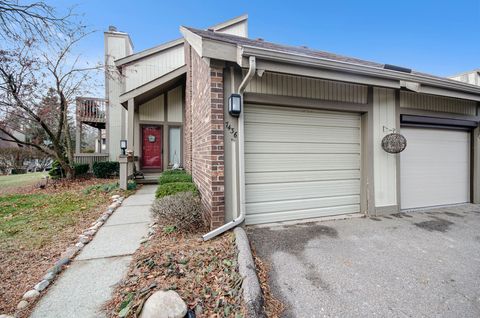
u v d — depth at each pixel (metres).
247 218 3.84
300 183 4.13
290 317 1.87
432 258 2.84
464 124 5.39
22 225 3.77
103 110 10.48
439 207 5.19
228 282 2.11
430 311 1.96
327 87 4.07
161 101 9.25
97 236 3.34
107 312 1.83
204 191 3.97
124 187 6.54
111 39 10.38
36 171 15.62
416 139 5.07
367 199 4.42
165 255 2.56
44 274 2.34
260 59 3.06
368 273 2.50
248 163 3.83
